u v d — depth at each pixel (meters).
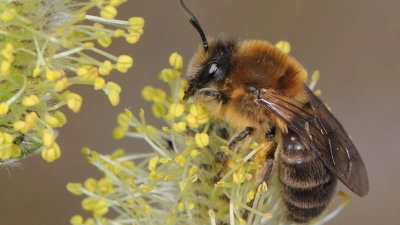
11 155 0.16
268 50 0.17
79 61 0.16
